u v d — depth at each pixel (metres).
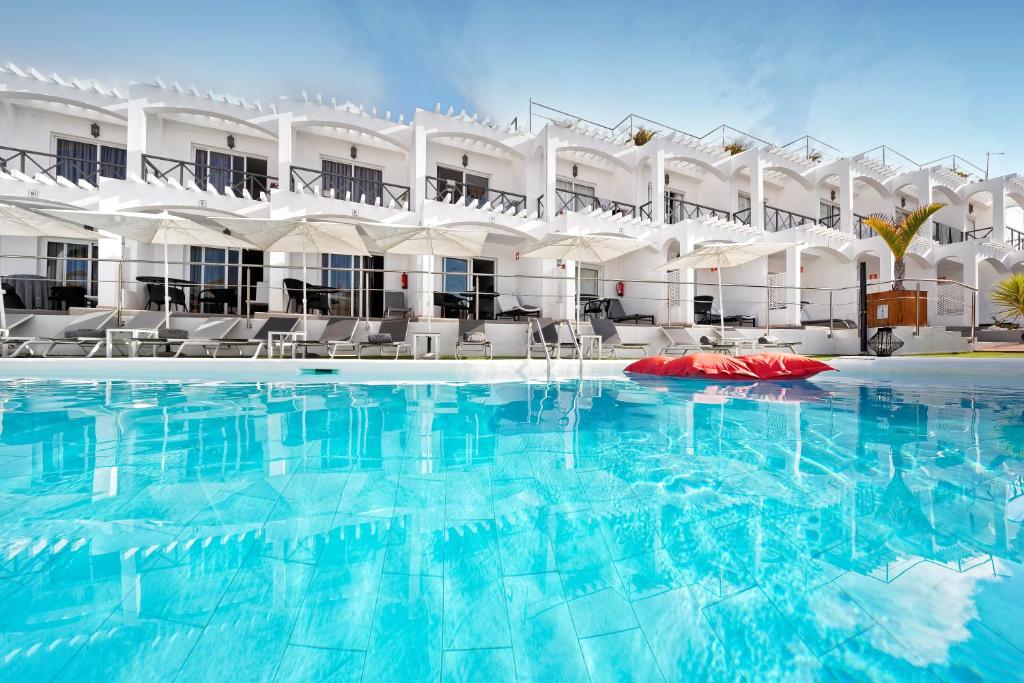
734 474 2.27
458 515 1.76
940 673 0.98
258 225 7.48
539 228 11.69
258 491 1.98
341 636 1.09
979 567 1.39
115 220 7.10
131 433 2.97
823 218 16.73
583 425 3.39
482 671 1.00
